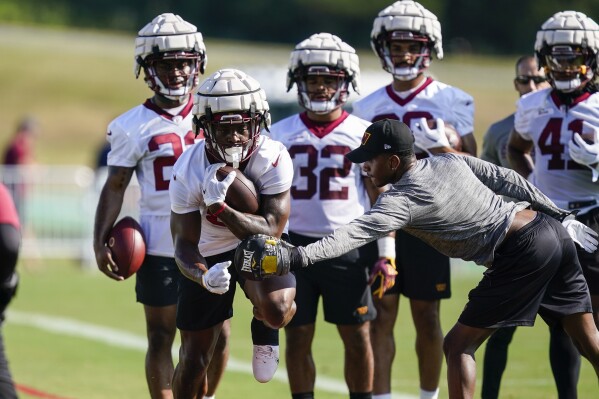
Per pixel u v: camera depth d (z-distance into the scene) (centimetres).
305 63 2506
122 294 5044
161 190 2458
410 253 2662
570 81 2489
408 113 2734
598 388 2934
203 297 2178
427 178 2062
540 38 2523
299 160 2550
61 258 6147
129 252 2403
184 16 19988
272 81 6706
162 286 2441
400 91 2762
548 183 2550
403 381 3106
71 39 18025
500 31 18800
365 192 2623
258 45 19000
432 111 2727
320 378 3180
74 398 2948
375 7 19438
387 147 2075
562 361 2392
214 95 2053
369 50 19100
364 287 2502
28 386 3105
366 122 2608
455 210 2064
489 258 2097
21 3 19775
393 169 2091
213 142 2073
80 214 6088
